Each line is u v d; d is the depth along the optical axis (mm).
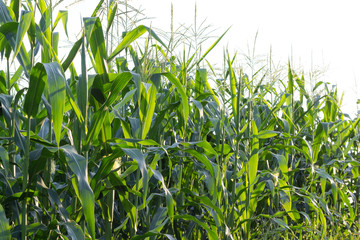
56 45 2789
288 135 3754
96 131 2346
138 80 2400
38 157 2139
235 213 3668
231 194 3740
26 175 2195
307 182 5090
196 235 3967
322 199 4035
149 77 2727
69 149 2107
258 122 4297
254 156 3486
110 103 2357
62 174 3408
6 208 2605
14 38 2305
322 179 4348
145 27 2617
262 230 4340
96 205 3160
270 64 4301
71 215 2502
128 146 2453
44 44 2428
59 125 2025
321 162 5340
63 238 2320
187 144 2777
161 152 2812
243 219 3602
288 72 4336
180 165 3342
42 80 2176
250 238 3916
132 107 3693
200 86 3754
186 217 2900
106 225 2752
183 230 3791
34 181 2324
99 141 2533
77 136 2396
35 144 2406
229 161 4031
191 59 3324
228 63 3590
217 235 3156
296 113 5227
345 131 5051
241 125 4051
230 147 3506
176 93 3381
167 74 2730
